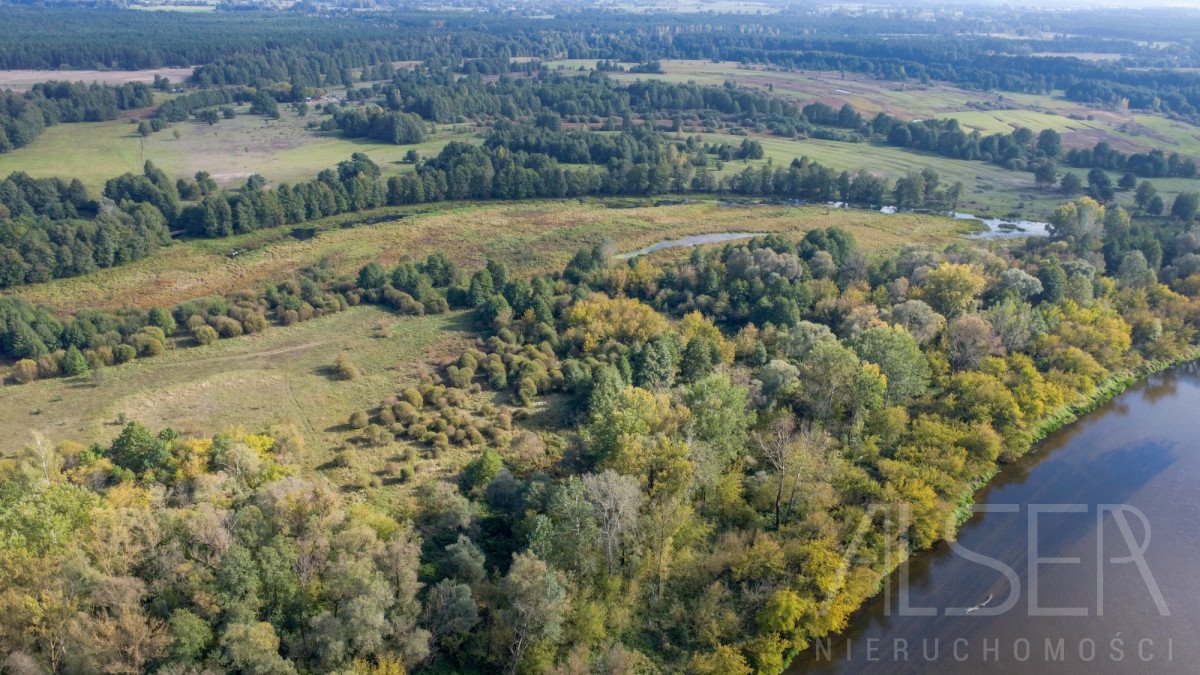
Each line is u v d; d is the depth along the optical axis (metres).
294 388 121.88
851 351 106.94
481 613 74.50
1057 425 115.31
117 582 63.69
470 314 151.50
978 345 119.88
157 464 91.19
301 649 66.06
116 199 198.75
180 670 60.66
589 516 78.25
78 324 130.00
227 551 68.94
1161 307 143.75
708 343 123.94
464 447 107.31
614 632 76.25
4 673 59.16
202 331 134.75
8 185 189.62
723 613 77.94
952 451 97.81
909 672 74.81
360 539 72.38
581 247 192.12
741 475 94.44
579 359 128.12
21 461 90.38
